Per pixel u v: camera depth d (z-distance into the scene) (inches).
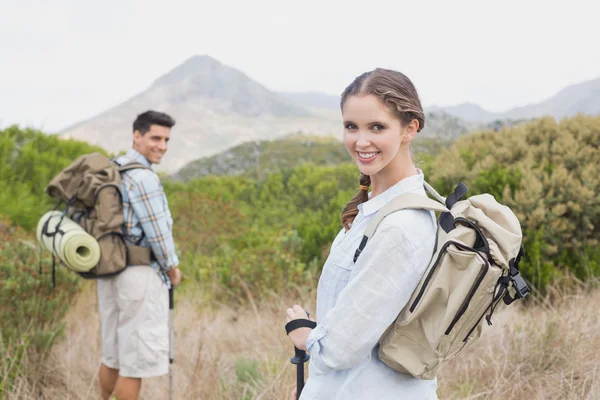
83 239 124.2
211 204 336.8
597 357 136.1
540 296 196.2
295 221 435.2
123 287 130.6
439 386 132.0
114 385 140.6
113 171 131.0
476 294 52.9
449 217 58.6
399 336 56.2
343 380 60.2
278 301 213.3
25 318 165.0
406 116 58.2
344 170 565.0
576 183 227.5
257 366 151.1
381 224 57.1
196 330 190.4
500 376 130.6
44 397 143.3
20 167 358.6
